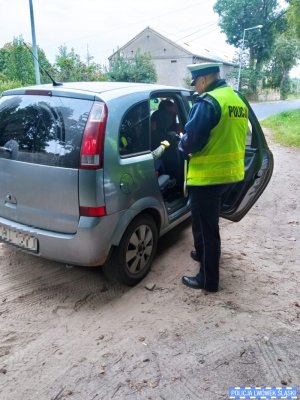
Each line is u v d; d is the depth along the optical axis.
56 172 2.65
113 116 2.73
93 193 2.58
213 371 2.28
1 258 3.62
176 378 2.23
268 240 4.22
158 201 3.23
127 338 2.56
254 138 3.66
